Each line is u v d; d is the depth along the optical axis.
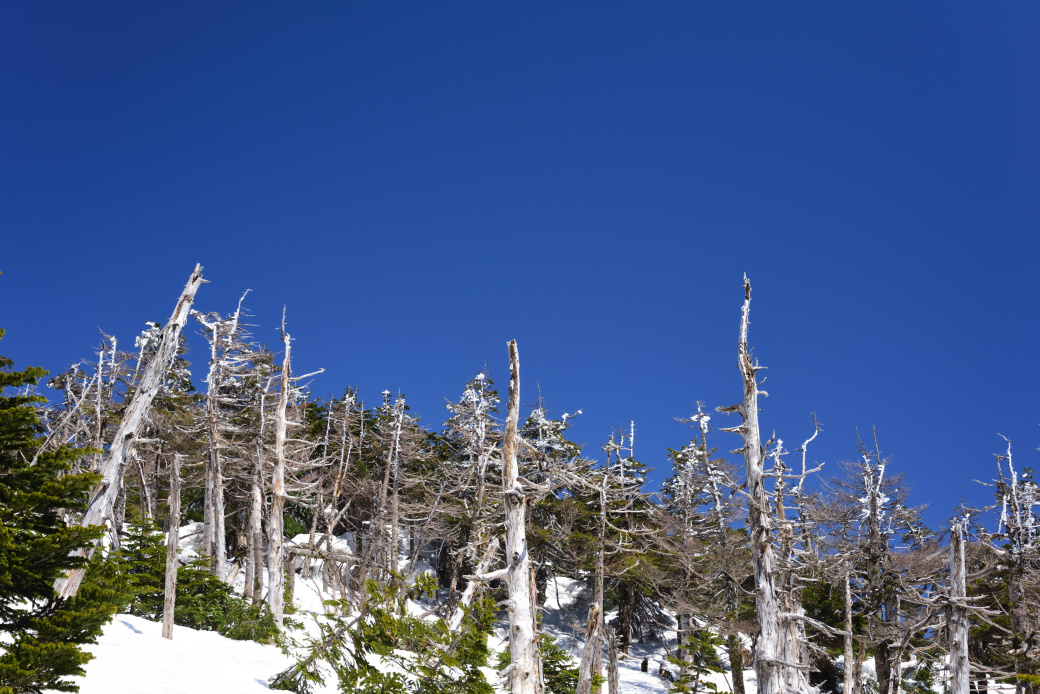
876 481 40.41
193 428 39.22
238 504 48.19
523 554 18.16
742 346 22.41
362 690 18.80
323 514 46.91
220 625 27.39
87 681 16.12
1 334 13.23
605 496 35.72
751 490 21.50
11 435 13.29
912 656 42.91
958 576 28.23
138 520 28.62
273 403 42.41
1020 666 35.59
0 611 12.48
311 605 40.34
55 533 12.55
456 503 41.41
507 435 18.94
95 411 35.06
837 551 36.84
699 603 38.31
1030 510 38.75
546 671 30.45
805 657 31.61
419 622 19.28
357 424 54.69
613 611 52.66
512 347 19.28
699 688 37.38
